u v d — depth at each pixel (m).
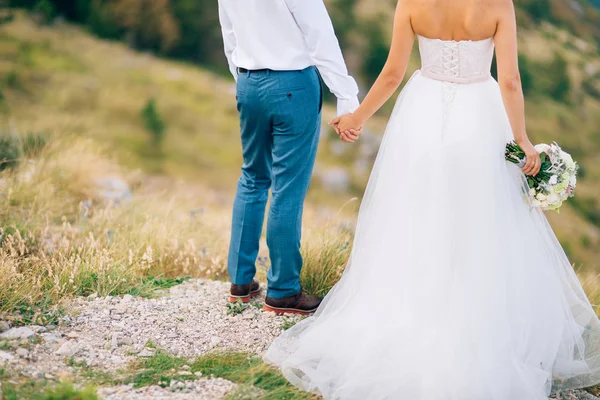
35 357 2.92
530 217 3.04
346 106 3.39
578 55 20.81
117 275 3.89
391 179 3.03
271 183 3.66
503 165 2.95
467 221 2.85
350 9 19.73
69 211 5.37
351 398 2.78
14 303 3.34
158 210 5.85
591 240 14.24
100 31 18.70
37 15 18.11
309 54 3.29
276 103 3.28
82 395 2.52
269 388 2.85
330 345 2.99
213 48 19.33
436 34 2.86
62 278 3.77
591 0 25.33
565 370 3.07
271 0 3.19
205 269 4.73
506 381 2.73
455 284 2.83
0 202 4.89
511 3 2.78
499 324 2.78
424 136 2.93
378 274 3.00
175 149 14.02
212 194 12.26
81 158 6.26
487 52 2.88
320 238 4.34
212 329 3.40
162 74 17.30
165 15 19.02
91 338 3.19
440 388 2.71
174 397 2.69
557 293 3.04
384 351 2.85
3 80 14.69
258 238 3.65
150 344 3.17
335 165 14.30
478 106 2.90
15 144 6.31
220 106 16.50
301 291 3.66
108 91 15.49
